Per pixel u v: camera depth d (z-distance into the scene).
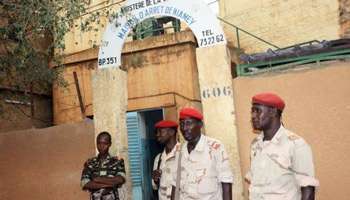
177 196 3.97
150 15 6.25
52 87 10.02
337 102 4.92
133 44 8.79
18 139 7.57
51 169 7.23
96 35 8.85
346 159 4.80
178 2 6.00
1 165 7.64
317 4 8.69
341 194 4.80
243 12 9.98
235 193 5.38
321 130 4.98
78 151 7.01
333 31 8.41
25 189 7.41
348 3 8.27
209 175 3.77
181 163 3.99
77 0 6.17
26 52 6.43
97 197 5.14
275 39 9.36
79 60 9.33
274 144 3.06
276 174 3.00
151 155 8.55
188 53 8.37
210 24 5.73
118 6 8.86
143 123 8.73
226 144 5.49
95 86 6.55
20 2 6.09
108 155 5.34
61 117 9.56
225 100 5.55
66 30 6.33
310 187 2.92
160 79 8.59
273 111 3.09
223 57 5.61
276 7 9.38
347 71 4.89
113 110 6.40
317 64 5.14
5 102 9.11
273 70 5.53
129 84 8.86
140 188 8.14
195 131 3.84
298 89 5.18
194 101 8.20
